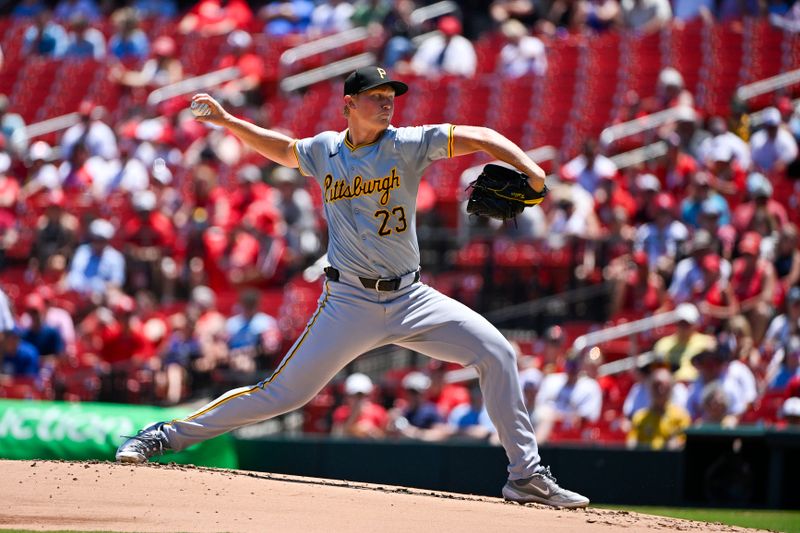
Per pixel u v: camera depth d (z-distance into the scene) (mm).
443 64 63875
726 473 31844
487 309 46812
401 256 21641
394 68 63469
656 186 47906
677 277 42875
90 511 18859
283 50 67875
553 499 22188
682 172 49125
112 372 44031
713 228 44188
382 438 38156
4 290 50688
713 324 41375
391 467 33906
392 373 44938
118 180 56625
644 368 39500
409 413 40062
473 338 21797
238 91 64312
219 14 73312
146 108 62656
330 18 70438
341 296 21875
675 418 35938
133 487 20609
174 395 43656
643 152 52000
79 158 57656
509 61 62719
